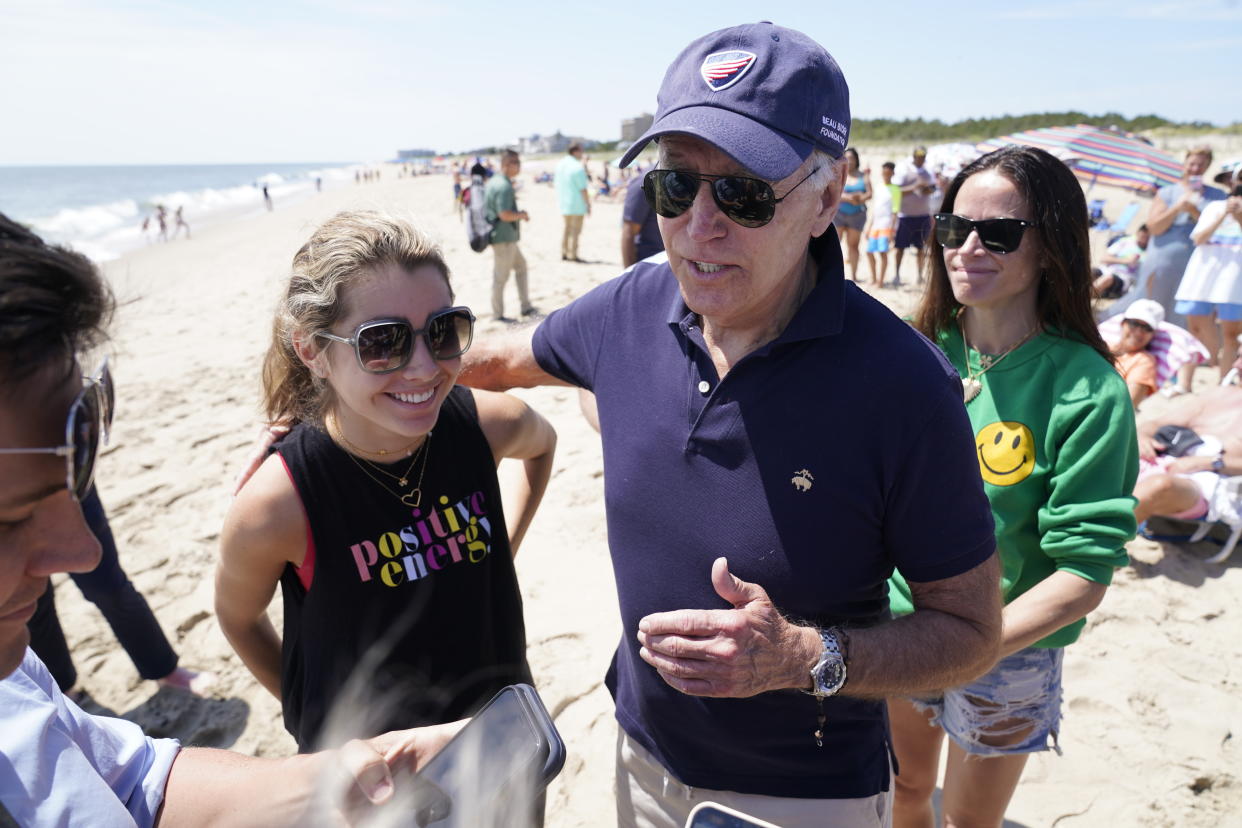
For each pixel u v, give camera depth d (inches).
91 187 4185.5
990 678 69.2
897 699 78.2
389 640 61.5
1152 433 162.4
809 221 51.4
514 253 322.3
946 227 69.7
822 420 51.1
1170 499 144.3
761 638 47.8
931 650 51.4
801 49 50.6
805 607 54.2
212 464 194.9
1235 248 222.8
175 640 131.3
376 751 41.5
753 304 52.2
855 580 54.0
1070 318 68.0
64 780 34.3
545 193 1200.2
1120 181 434.9
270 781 39.7
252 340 319.0
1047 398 68.1
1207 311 234.5
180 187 4133.9
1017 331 70.7
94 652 131.5
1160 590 136.2
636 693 63.6
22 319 25.5
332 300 54.8
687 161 51.8
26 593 31.0
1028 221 65.2
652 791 64.6
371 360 54.9
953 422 50.0
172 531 163.3
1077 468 64.5
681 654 48.3
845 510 51.6
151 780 40.5
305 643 61.8
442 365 57.8
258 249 740.0
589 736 107.0
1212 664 117.1
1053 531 65.9
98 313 28.7
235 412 229.9
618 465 60.6
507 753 38.6
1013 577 70.9
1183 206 246.5
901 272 421.7
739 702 56.9
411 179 2620.6
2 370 25.7
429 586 62.4
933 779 81.7
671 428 56.9
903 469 50.4
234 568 61.2
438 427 64.4
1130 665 117.4
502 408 70.1
